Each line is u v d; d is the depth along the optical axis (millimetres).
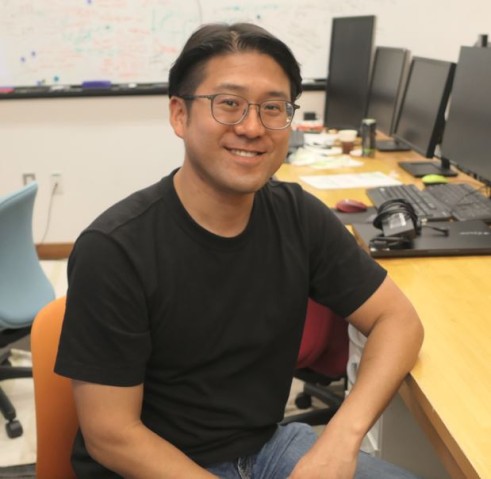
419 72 2725
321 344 1743
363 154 3027
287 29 3777
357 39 3361
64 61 3738
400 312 1244
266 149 1081
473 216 1934
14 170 3881
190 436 1178
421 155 2850
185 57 1069
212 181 1083
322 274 1276
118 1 3648
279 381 1255
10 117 3773
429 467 1528
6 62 3719
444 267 1606
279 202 1233
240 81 1041
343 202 2129
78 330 1052
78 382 1062
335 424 1106
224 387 1186
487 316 1331
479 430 956
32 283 2148
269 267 1186
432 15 3729
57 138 3832
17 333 2127
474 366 1143
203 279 1120
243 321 1161
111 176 3928
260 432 1242
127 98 3779
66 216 3982
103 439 1058
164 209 1118
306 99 3910
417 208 2033
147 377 1161
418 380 1104
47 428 1246
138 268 1069
